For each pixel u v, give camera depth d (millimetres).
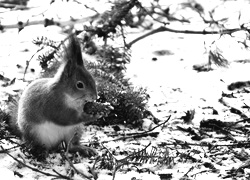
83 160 7211
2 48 12320
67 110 7223
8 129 7906
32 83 7535
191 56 12797
